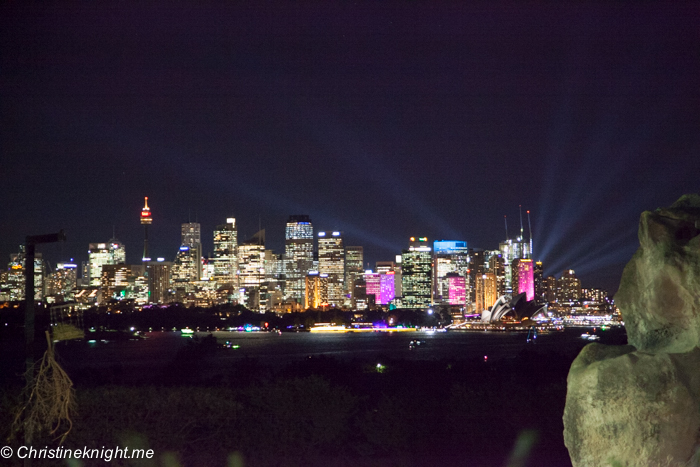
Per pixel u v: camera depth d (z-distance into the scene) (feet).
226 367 235.81
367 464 54.75
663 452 15.21
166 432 51.57
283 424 56.90
